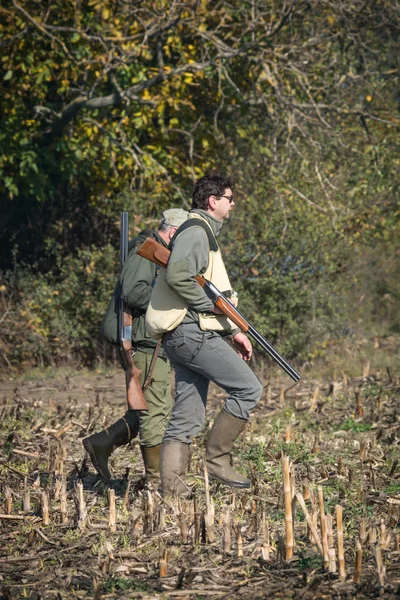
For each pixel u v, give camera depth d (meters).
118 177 42.22
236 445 21.94
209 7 41.38
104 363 38.75
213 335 16.08
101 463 18.22
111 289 38.72
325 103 45.09
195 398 16.69
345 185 45.69
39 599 12.27
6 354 38.19
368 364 32.88
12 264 46.00
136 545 14.41
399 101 51.81
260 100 42.84
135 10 37.66
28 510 16.48
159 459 17.77
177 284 15.36
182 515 14.79
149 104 39.50
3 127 39.34
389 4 40.16
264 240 37.84
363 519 14.77
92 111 41.47
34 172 40.25
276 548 14.09
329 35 42.78
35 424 24.94
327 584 12.49
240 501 16.64
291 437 22.62
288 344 36.50
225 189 16.41
